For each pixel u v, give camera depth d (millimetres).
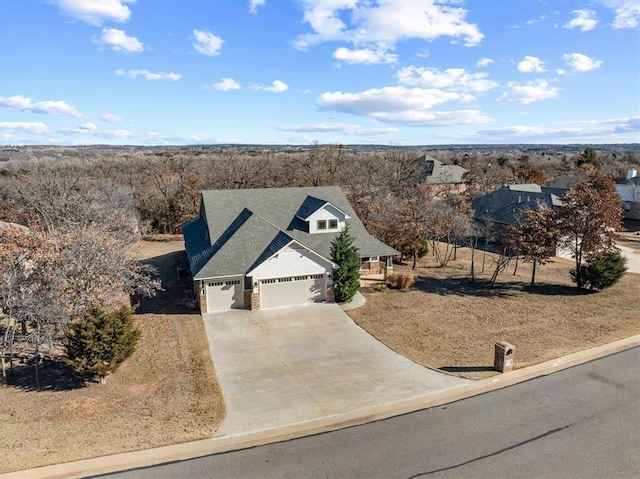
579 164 90375
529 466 11562
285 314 24578
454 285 30281
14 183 45688
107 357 16312
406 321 23438
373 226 37031
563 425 13508
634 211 58812
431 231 35750
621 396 15258
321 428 13578
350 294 26359
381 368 18000
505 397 15336
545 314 24234
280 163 65000
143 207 47156
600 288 28703
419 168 63156
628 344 19812
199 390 16172
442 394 15578
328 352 19797
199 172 58094
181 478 11227
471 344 20266
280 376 17516
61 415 14328
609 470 11398
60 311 17109
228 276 24438
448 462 11750
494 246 44281
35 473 11359
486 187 65562
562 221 28625
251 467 11648
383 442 12750
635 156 134000
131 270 23047
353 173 57281
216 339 21312
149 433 13219
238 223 28500
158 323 23141
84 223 28516
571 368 17547
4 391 16219
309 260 25828
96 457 12023
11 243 17875
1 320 20766
